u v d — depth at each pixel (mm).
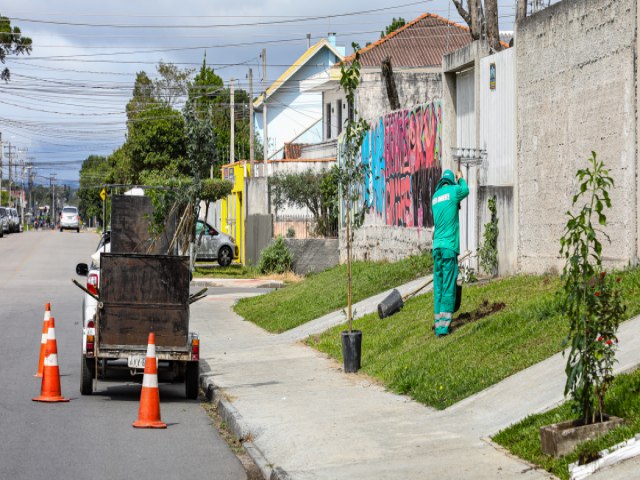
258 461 9578
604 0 14297
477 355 12656
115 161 93000
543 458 8227
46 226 150500
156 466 9625
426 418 10734
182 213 18422
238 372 15664
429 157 23891
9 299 29938
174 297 13672
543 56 16484
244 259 48969
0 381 15164
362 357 15523
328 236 42406
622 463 7449
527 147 17141
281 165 47125
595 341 8242
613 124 14000
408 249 25781
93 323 13898
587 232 8305
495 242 18594
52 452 10172
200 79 83250
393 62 44594
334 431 10438
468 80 21281
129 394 14414
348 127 15172
